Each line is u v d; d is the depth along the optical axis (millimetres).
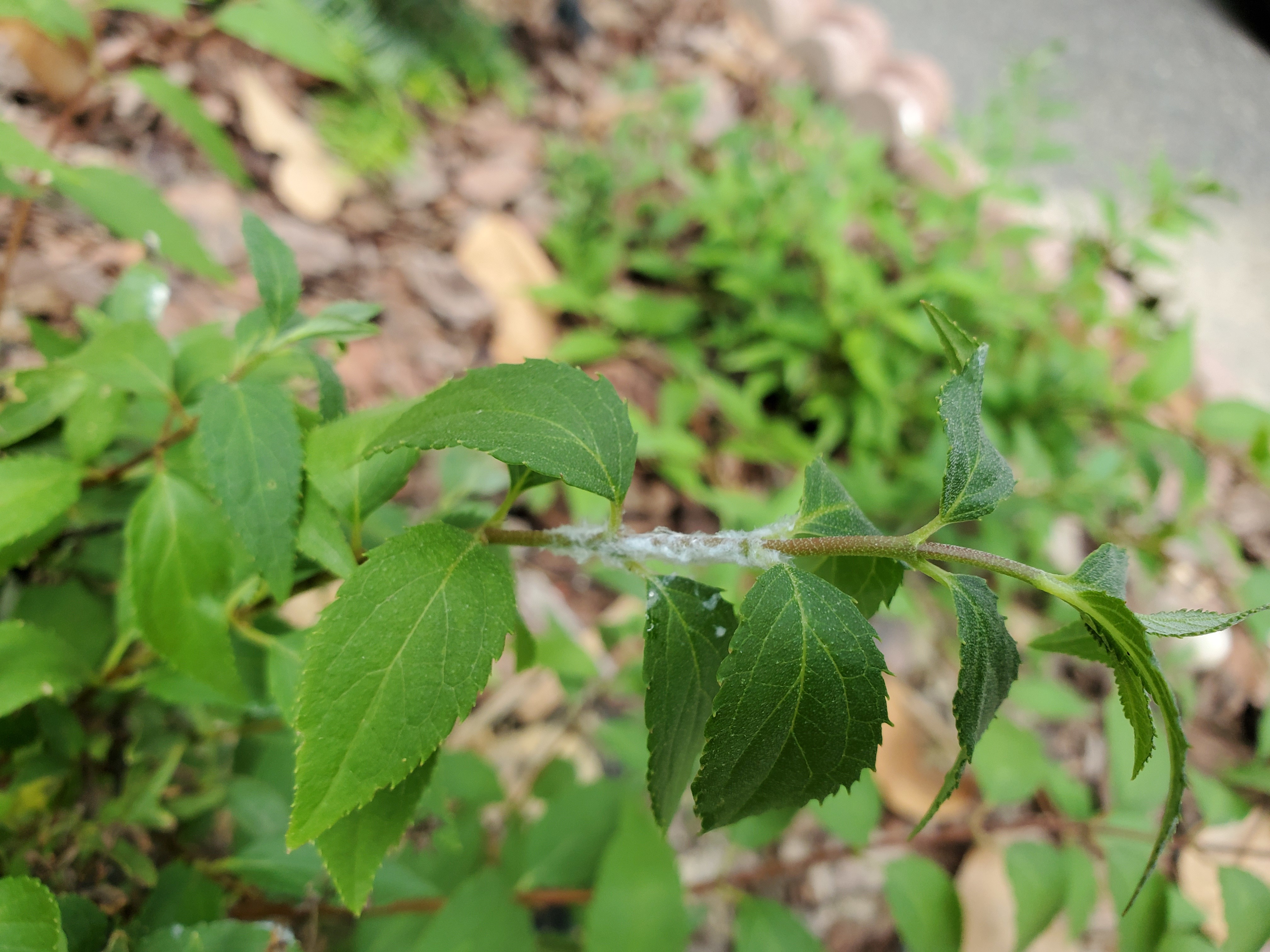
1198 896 403
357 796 135
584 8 962
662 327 646
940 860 441
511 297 641
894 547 148
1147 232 610
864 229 712
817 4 1032
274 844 246
